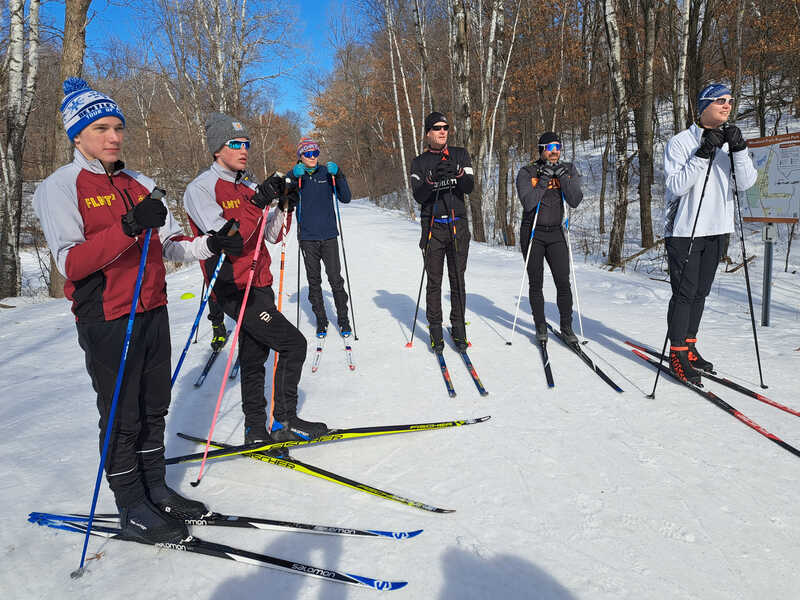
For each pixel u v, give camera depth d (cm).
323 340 515
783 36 1394
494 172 2555
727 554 198
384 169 3766
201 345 507
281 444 270
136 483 212
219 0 2047
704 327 493
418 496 246
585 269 889
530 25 1883
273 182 266
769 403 323
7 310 788
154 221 179
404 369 425
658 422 311
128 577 195
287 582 192
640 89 1423
